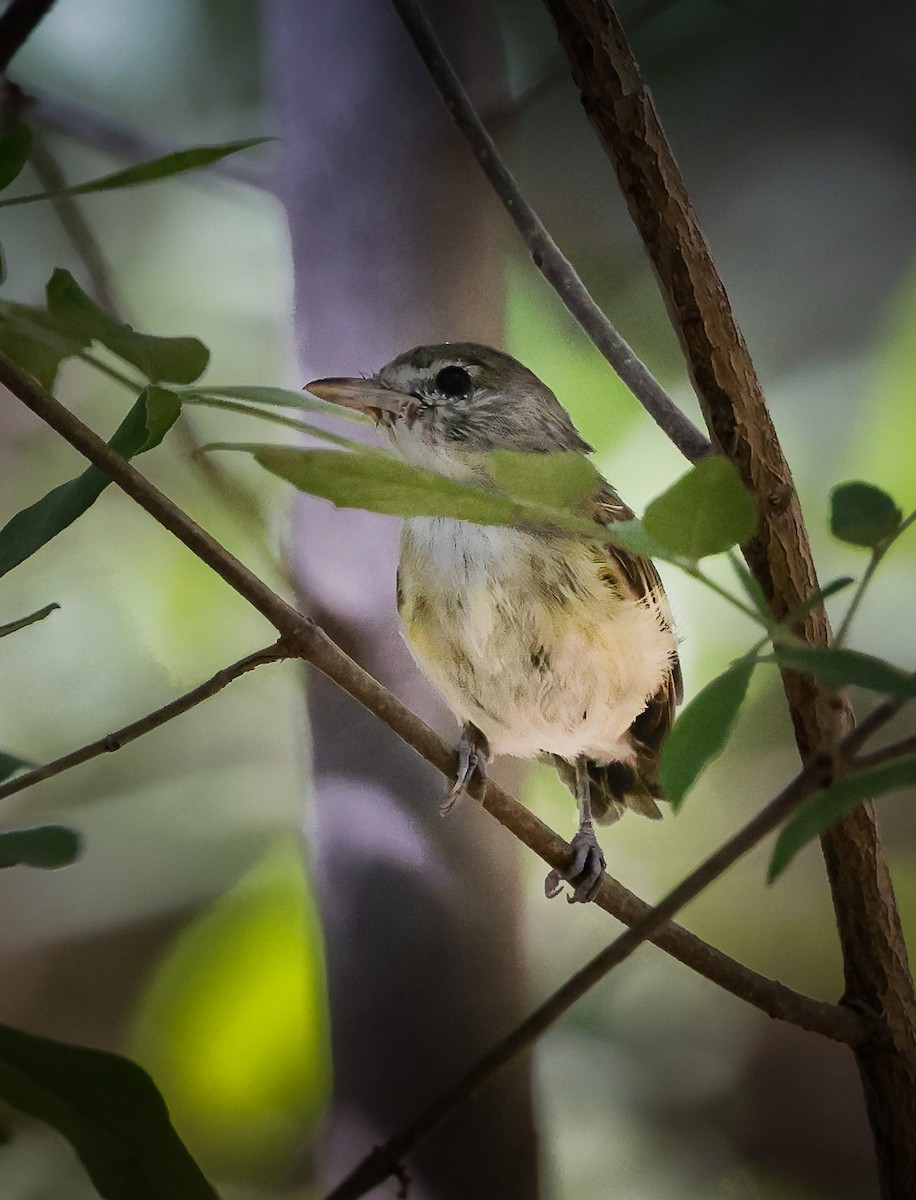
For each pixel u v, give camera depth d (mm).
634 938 1878
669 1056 1987
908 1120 1896
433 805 1935
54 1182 1951
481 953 1933
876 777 1498
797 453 1986
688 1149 1983
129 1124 1691
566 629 1938
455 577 1937
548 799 1988
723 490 1608
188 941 1966
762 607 1661
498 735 1942
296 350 1941
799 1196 1984
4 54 1871
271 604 1878
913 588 1974
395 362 1939
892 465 1974
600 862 1945
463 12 1935
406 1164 1931
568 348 1983
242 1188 1961
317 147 1936
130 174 1593
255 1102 1962
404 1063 1932
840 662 1544
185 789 1988
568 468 1777
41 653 1990
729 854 1872
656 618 1942
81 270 1989
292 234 1939
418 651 1938
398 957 1933
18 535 1868
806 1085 1991
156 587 1988
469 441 1944
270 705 1990
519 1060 1934
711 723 1706
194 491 1980
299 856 1972
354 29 1934
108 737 1874
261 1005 1963
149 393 1697
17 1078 1673
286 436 1959
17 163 1721
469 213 1938
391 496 1659
